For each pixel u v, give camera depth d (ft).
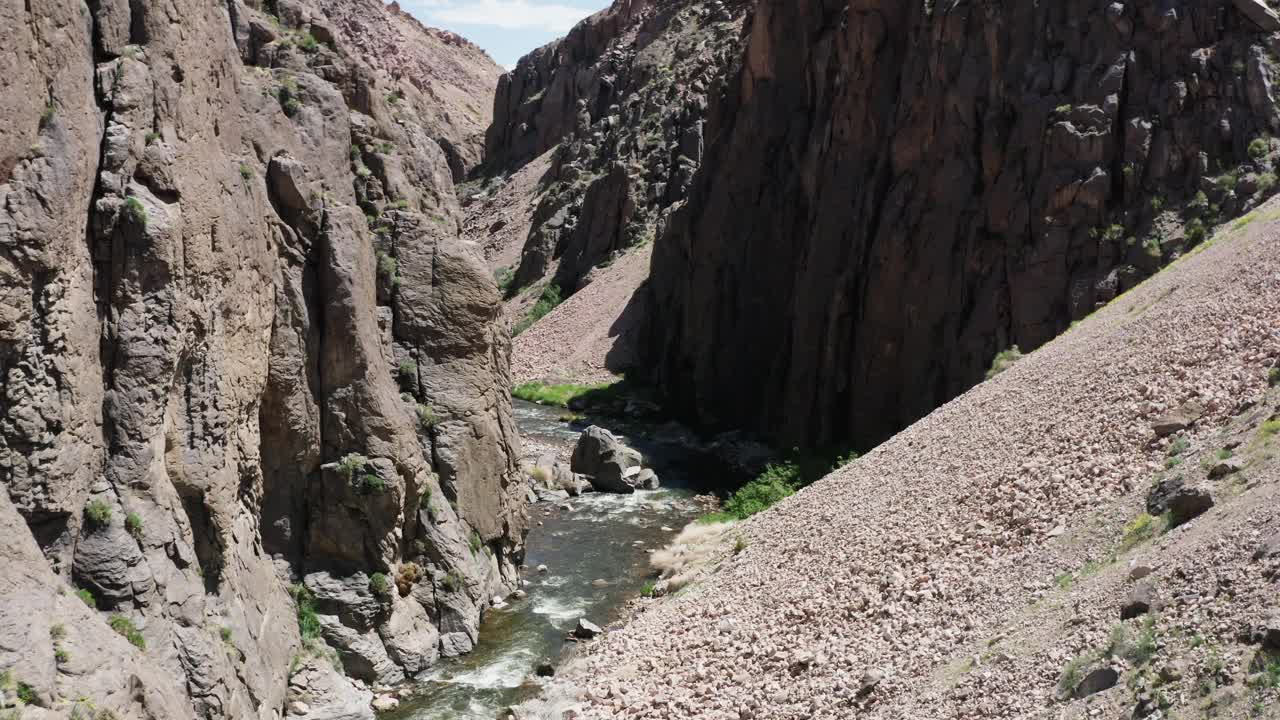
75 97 56.75
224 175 69.56
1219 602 45.16
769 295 196.44
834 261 173.47
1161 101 142.10
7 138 51.03
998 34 152.35
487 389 95.81
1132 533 57.67
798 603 77.00
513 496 101.45
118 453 58.13
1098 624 50.44
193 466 63.26
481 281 94.99
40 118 53.78
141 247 59.00
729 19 360.48
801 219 192.13
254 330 72.38
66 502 54.03
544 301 297.53
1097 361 85.87
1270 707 38.19
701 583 93.35
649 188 293.64
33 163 52.80
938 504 78.69
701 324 205.26
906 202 161.38
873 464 97.96
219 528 64.90
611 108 366.63
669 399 215.51
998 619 59.00
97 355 57.52
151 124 62.13
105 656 50.16
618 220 294.66
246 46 84.17
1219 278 85.66
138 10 62.59
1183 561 49.49
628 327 247.09
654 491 150.82
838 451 168.14
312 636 76.64
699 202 214.28
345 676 77.25
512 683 80.69
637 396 219.00
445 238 94.32
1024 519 68.69
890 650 63.87
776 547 90.74
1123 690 44.88
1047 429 78.95
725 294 202.28
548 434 188.24
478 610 90.27
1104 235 139.85
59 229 53.88
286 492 78.84
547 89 462.60
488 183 462.60
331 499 80.02
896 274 160.45
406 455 84.23
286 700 70.69
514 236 382.83
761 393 196.34
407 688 79.36
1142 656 45.68
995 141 150.51
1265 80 137.80
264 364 74.13
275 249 77.00
